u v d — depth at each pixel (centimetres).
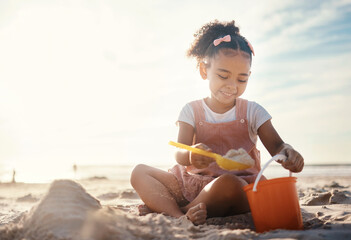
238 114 261
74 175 1525
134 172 243
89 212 157
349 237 159
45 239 138
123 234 147
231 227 199
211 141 259
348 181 934
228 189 212
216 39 257
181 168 257
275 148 251
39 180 995
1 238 153
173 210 225
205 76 272
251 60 264
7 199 484
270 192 187
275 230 178
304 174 1458
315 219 222
